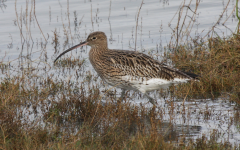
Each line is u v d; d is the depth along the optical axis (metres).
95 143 9.28
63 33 19.91
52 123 10.72
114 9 23.20
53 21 21.41
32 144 9.02
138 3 24.17
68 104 12.00
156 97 13.09
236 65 13.38
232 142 9.25
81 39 18.91
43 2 24.39
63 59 17.02
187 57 14.91
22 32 20.09
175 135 9.88
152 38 18.88
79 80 14.94
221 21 20.06
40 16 22.05
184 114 11.31
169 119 11.03
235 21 19.91
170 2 24.09
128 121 10.95
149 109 11.91
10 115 10.38
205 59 14.34
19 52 17.70
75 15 22.19
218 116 10.93
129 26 20.55
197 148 8.84
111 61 12.24
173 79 12.02
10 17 21.77
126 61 12.12
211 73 13.12
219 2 23.42
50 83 14.21
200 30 19.11
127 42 18.48
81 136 9.70
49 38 19.38
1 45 18.41
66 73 15.73
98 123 10.84
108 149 8.88
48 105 12.26
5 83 13.30
